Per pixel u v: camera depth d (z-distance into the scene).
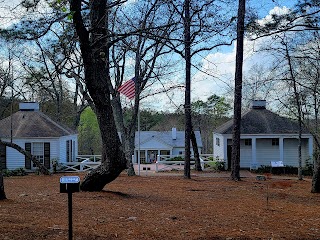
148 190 15.31
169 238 7.08
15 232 6.84
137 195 13.39
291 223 8.97
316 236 7.62
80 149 56.88
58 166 30.00
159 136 48.09
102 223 8.20
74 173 28.53
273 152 34.91
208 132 61.97
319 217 9.95
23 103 32.91
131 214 9.48
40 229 7.20
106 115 12.34
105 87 11.90
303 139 34.94
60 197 11.75
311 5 10.30
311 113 22.39
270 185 18.81
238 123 22.06
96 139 57.41
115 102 25.33
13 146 24.27
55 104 45.56
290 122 34.72
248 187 17.70
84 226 7.76
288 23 10.01
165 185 17.72
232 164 22.17
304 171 31.22
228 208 11.08
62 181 5.90
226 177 25.00
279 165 30.05
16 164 30.03
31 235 6.74
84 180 13.34
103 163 13.02
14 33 9.90
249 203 12.32
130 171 25.67
